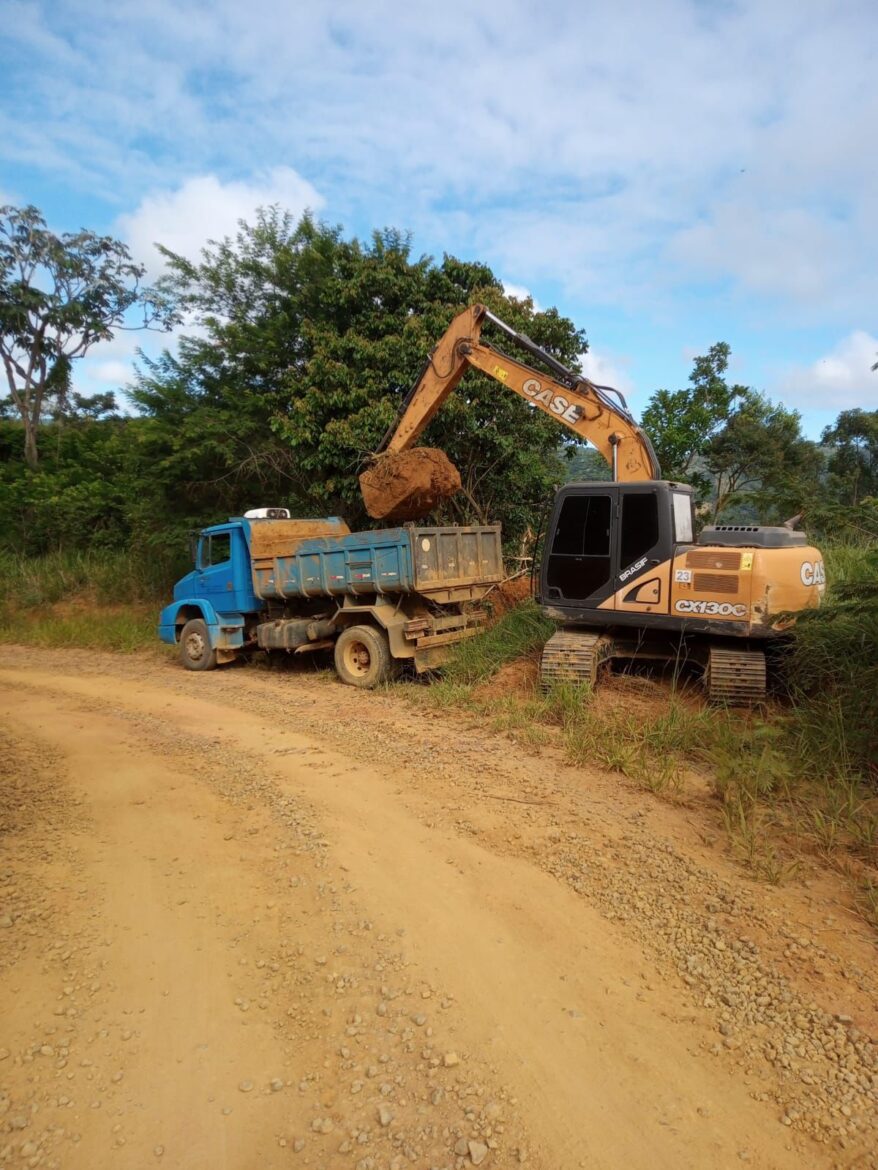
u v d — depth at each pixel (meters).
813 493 12.63
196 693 9.63
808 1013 3.07
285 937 3.70
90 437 26.03
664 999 3.19
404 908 3.93
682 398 19.38
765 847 4.49
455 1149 2.45
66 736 7.42
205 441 15.09
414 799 5.45
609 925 3.74
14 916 3.90
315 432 13.76
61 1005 3.20
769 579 7.27
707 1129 2.52
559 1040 2.95
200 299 16.42
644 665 8.84
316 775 6.06
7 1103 2.66
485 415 13.59
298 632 10.50
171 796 5.64
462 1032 3.00
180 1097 2.69
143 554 18.59
